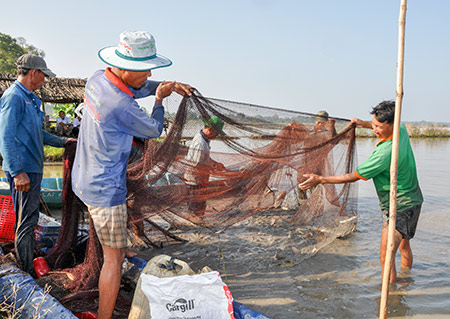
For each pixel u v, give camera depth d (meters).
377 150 4.21
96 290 3.67
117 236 3.21
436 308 4.14
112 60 3.11
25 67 4.00
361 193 10.52
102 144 3.13
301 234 5.78
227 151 4.50
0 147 3.87
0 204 4.62
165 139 4.05
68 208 4.32
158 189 4.48
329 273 5.04
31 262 4.12
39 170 4.13
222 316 2.83
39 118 4.14
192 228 5.78
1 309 3.12
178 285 2.83
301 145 4.85
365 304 4.23
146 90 3.94
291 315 3.97
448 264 5.39
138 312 2.91
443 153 21.36
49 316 3.07
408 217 4.30
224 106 4.32
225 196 4.74
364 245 6.12
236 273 4.97
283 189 5.01
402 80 3.04
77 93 18.23
